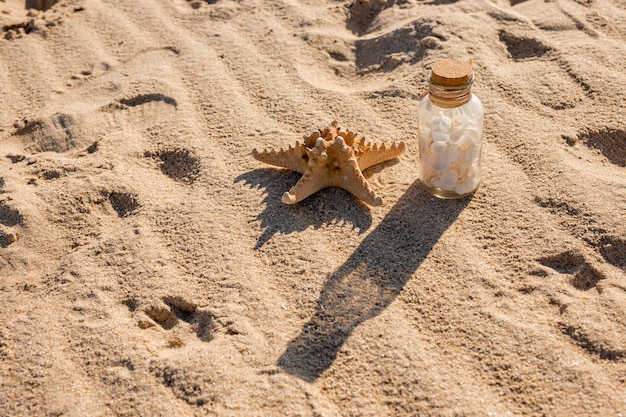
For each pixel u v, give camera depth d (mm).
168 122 697
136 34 841
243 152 654
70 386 486
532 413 452
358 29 845
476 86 704
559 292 516
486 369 476
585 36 758
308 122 682
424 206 589
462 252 550
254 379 480
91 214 614
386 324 506
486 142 643
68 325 523
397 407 462
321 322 511
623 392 456
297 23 832
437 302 517
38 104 747
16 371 497
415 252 553
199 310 527
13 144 700
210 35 826
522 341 487
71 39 844
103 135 694
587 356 476
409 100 699
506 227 565
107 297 541
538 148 628
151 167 657
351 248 561
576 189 584
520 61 745
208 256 563
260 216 592
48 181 645
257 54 784
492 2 828
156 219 599
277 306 524
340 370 483
